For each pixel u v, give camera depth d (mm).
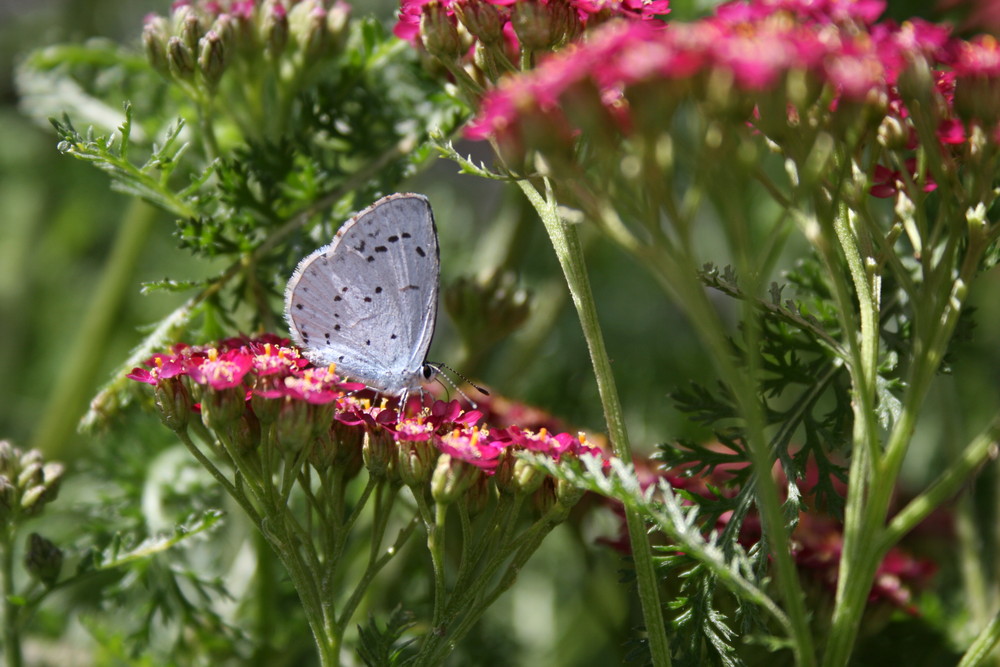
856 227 265
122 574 306
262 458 263
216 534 308
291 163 294
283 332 298
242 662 303
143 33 291
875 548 253
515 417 297
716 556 252
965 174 266
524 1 260
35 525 334
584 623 335
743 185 246
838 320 280
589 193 248
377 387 288
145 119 312
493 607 332
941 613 299
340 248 281
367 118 303
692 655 265
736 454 274
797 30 246
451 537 309
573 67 244
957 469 253
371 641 268
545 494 267
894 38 250
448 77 283
